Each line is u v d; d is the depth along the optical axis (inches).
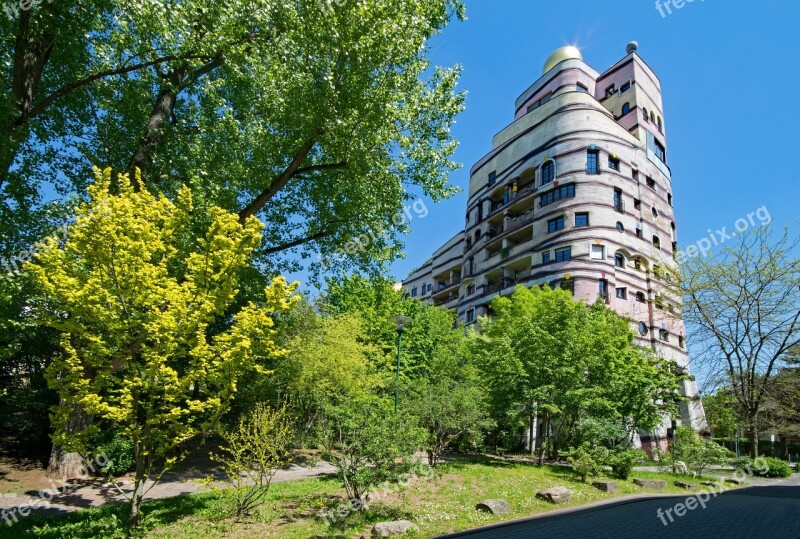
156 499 385.4
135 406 299.9
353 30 480.4
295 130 526.0
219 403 317.7
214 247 318.0
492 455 801.6
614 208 1363.2
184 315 299.3
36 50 417.4
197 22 447.2
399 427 361.7
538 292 1067.3
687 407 1307.8
